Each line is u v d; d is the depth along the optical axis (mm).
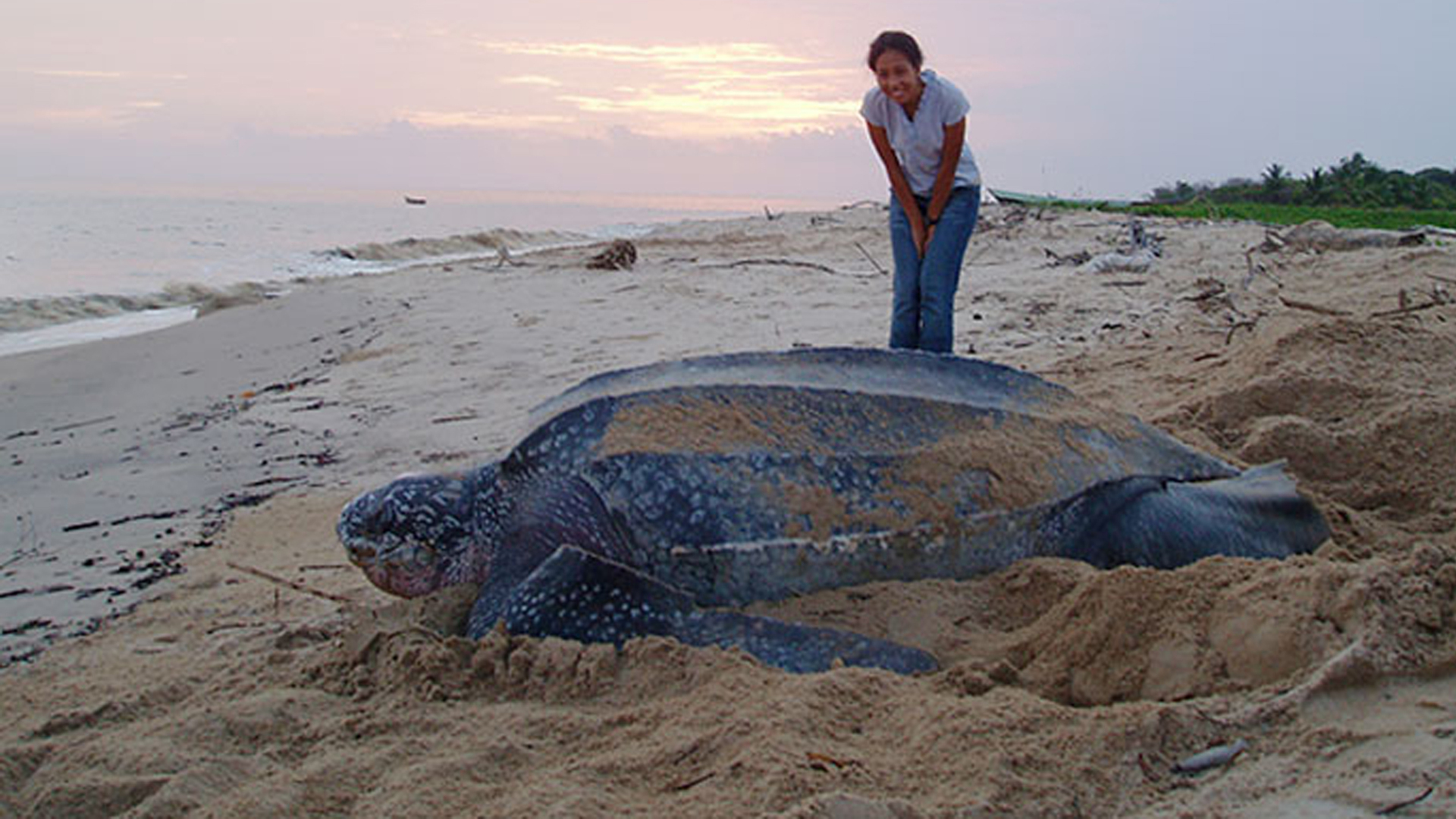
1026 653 2805
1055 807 2020
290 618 3570
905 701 2479
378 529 3508
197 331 10797
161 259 20141
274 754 2523
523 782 2285
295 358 9062
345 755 2459
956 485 3248
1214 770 2113
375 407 6754
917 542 3211
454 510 3518
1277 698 2281
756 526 3113
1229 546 3377
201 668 3150
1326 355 4945
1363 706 2234
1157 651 2619
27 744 2682
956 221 4473
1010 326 7816
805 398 3322
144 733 2650
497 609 3166
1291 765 2066
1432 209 28703
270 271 18266
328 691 2902
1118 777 2107
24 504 5258
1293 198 31219
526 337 8719
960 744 2221
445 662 2904
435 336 9141
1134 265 10656
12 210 36625
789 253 15586
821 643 2869
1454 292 7027
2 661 3344
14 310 13219
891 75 4219
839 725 2406
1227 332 6543
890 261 13680
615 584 3039
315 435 6207
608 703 2711
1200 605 2684
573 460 3275
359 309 11297
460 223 38219
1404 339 5082
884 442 3266
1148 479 3486
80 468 5961
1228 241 13078
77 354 9914
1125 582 2775
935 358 3607
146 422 7145
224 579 3996
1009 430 3396
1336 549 3299
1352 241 11031
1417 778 1899
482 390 6922
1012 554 3312
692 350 7602
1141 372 5918
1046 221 16844
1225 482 3605
